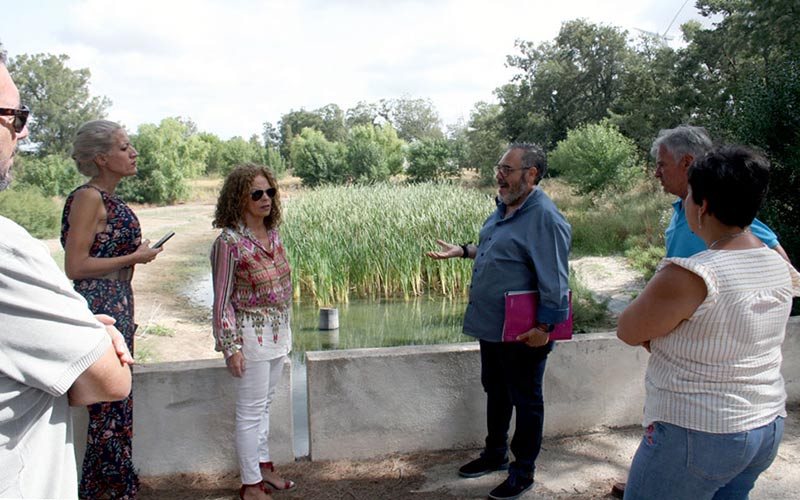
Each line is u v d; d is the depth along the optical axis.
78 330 1.37
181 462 3.55
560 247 3.14
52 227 22.02
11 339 1.28
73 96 60.91
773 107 8.38
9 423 1.32
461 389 3.82
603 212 20.83
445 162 47.44
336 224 13.00
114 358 1.48
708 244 2.06
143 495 3.37
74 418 3.38
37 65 59.56
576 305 10.27
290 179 54.94
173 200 42.19
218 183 53.38
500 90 46.31
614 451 3.80
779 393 2.02
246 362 3.17
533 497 3.31
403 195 15.65
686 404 1.96
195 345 8.56
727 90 25.86
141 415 3.48
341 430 3.71
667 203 19.02
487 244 3.42
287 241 12.88
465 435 3.86
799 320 4.36
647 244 15.66
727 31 28.47
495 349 3.41
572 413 4.01
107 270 2.97
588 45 42.88
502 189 3.29
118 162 3.04
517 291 3.21
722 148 2.01
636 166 25.92
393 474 3.58
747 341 1.92
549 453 3.79
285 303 3.30
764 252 2.00
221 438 3.58
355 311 11.81
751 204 1.93
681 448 1.97
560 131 44.34
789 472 3.49
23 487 1.32
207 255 17.62
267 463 3.42
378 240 12.89
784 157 8.22
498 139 46.44
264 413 3.37
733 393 1.93
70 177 36.47
